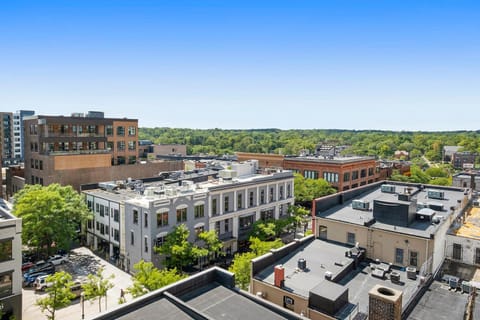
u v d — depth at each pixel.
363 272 27.53
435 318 20.69
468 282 24.22
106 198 53.78
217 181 60.94
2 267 33.94
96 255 55.00
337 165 88.69
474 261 27.92
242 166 67.81
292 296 23.28
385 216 31.14
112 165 83.44
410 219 30.47
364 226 30.17
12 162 166.00
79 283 41.16
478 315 20.92
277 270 24.31
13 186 83.12
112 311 17.83
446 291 24.14
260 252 41.50
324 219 33.00
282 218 65.31
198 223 51.03
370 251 29.86
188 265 46.84
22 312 37.53
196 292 21.55
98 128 85.06
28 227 47.38
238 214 57.19
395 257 28.52
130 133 95.00
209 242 46.91
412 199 35.19
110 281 45.19
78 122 79.12
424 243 26.92
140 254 47.00
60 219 50.06
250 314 19.23
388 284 25.31
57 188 54.47
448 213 33.22
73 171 71.81
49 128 73.94
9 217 36.69
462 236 28.59
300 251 30.47
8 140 181.50
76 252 56.22
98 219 56.00
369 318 18.50
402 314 20.69
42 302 32.75
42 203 47.97
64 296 33.09
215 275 22.92
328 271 26.50
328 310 21.44
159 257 46.03
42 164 71.12
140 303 19.03
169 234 45.78
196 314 17.95
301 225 68.62
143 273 34.31
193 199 50.19
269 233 53.69
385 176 111.44
